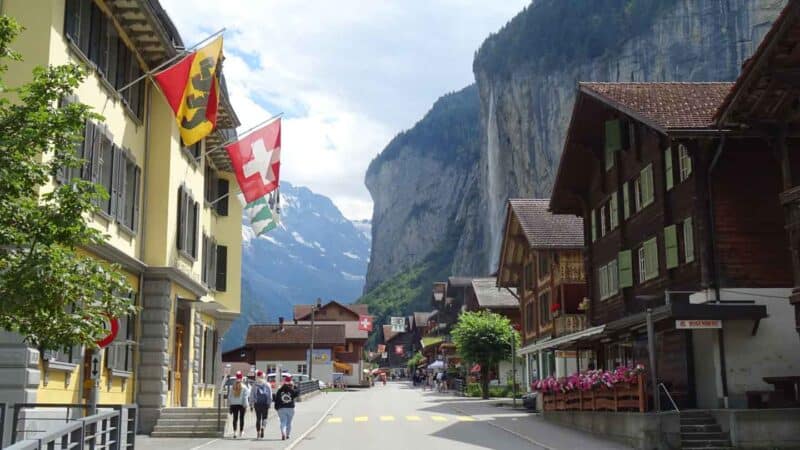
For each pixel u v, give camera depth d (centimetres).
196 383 3045
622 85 3083
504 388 5562
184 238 2698
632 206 3125
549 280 4772
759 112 2161
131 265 2316
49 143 1196
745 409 2184
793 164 2444
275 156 2583
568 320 4497
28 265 1097
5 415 1396
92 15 2020
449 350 8231
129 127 2333
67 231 1154
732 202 2456
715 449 2055
